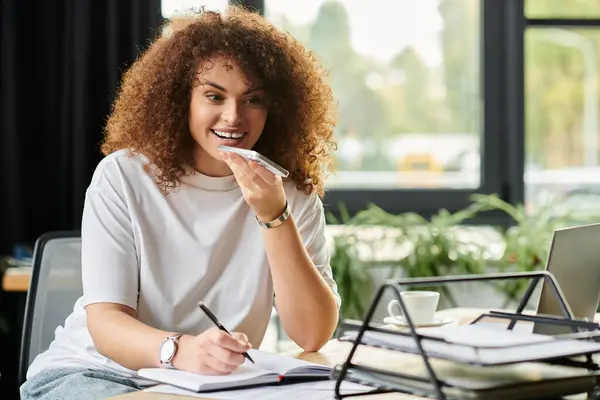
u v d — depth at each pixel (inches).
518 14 162.2
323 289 71.4
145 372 59.3
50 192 153.6
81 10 151.6
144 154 73.5
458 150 166.1
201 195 74.0
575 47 163.9
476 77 165.5
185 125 73.9
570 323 49.7
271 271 71.1
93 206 72.2
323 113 82.0
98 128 152.8
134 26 152.3
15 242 152.3
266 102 73.4
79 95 151.5
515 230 149.5
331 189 164.7
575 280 67.3
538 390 44.8
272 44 76.3
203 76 71.5
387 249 145.9
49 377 69.4
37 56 152.7
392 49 164.6
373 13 164.2
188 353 58.8
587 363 48.5
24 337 80.1
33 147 153.6
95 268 69.3
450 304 142.9
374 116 165.2
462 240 150.4
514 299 142.4
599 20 162.7
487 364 41.8
